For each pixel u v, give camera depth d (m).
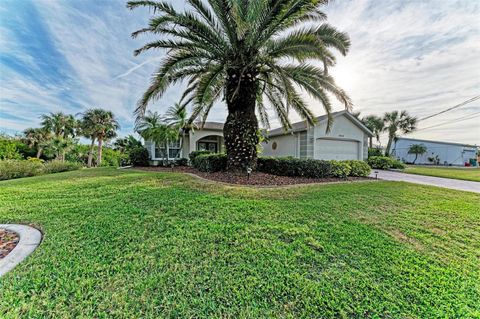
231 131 9.55
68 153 29.27
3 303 2.28
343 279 2.73
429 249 3.50
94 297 2.37
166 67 7.51
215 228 4.05
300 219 4.59
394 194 7.14
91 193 6.79
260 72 9.28
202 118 10.98
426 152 39.94
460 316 2.21
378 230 4.17
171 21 7.37
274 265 2.97
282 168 10.50
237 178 9.05
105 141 32.75
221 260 3.06
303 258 3.16
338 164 10.96
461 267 3.03
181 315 2.16
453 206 5.83
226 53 8.59
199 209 5.05
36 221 4.50
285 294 2.46
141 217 4.59
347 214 5.02
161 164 20.09
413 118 30.72
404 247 3.54
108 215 4.73
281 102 10.80
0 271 2.80
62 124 32.19
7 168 13.11
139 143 24.80
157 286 2.54
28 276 2.71
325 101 9.22
